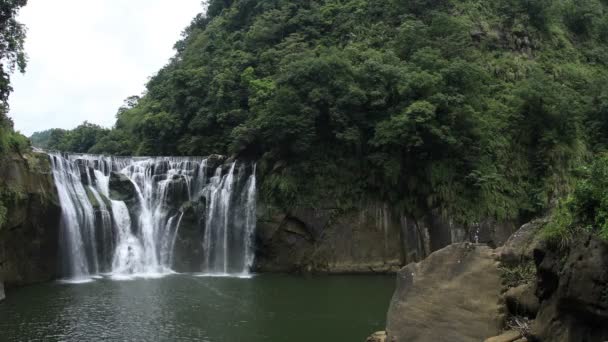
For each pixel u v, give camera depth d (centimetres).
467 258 1516
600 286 1134
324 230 4394
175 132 5806
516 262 1505
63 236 3678
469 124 4628
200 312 2688
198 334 2269
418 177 4538
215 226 4475
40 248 3497
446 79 4853
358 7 6288
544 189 4800
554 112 5019
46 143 10994
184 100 5862
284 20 6306
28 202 3334
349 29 6050
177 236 4369
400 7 6094
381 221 4484
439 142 4462
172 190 4484
